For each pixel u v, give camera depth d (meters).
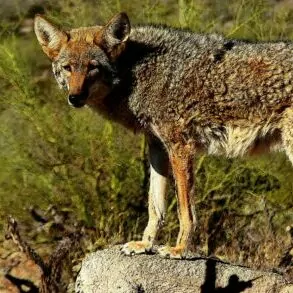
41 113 19.19
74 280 16.98
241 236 18.75
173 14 20.42
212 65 15.54
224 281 15.10
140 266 15.11
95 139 19.02
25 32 22.80
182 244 15.37
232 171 18.97
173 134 15.63
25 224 19.28
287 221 19.05
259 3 20.17
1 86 19.98
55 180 19.23
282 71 15.43
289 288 15.11
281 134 15.64
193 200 15.59
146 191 19.19
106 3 19.58
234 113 15.57
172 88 15.58
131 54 15.77
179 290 15.11
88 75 15.59
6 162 19.39
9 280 17.03
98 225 19.02
